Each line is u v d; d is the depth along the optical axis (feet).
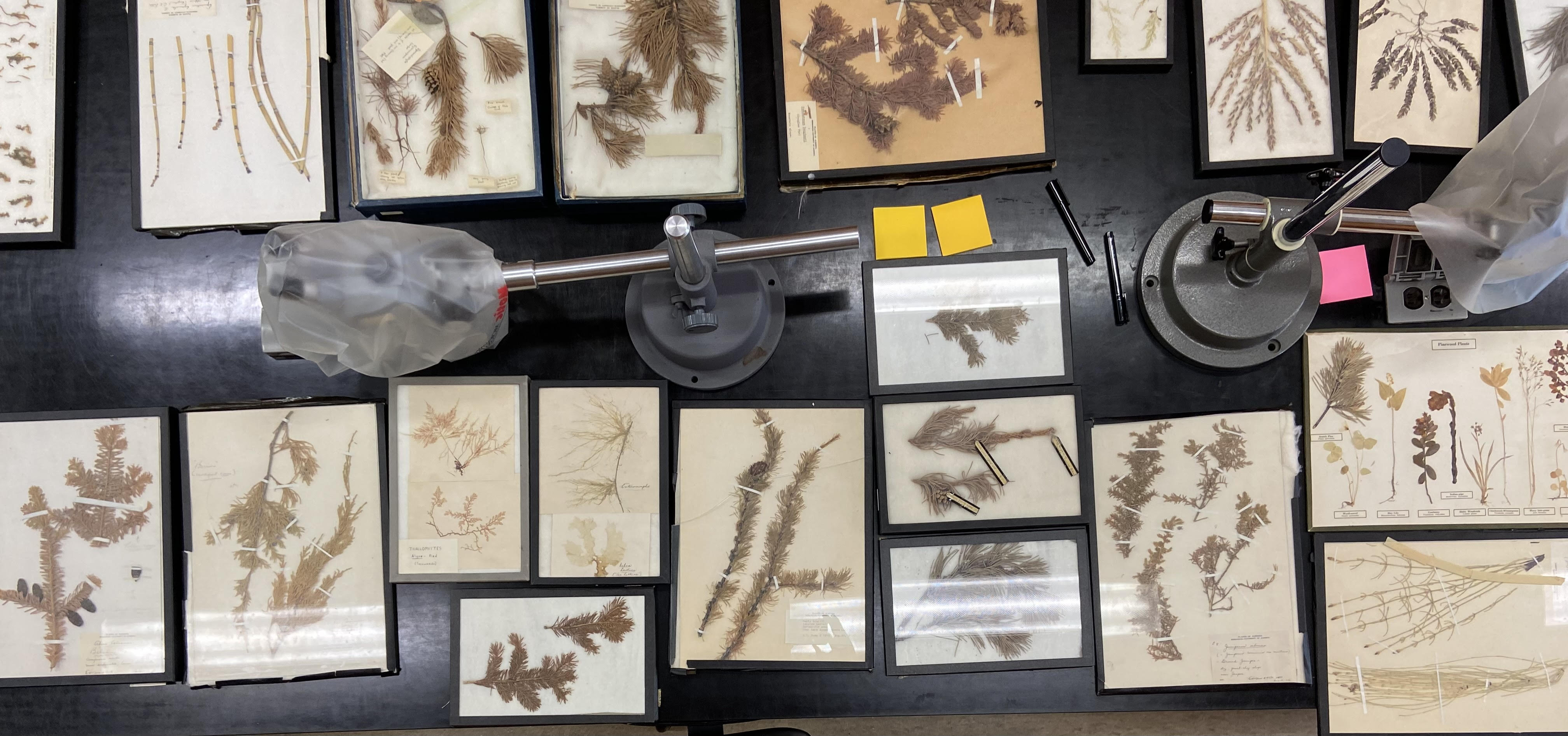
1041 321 5.62
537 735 6.39
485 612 5.58
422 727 5.59
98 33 5.77
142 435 5.61
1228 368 5.59
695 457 5.61
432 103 5.55
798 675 5.60
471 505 5.57
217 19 5.65
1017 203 5.72
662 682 5.60
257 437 5.60
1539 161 5.18
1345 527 5.58
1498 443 5.59
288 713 5.61
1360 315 5.66
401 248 4.94
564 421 5.60
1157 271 5.65
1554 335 5.60
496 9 5.58
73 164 5.74
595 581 5.57
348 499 5.60
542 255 5.70
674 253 4.83
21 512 5.60
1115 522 5.60
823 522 5.60
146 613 5.59
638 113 5.53
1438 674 5.56
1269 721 6.72
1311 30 5.66
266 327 5.49
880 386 5.61
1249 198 5.38
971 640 5.56
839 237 4.99
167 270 5.73
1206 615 5.56
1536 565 5.58
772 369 5.66
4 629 5.58
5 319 5.70
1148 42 5.69
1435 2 5.65
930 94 5.64
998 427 5.61
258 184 5.65
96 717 5.62
